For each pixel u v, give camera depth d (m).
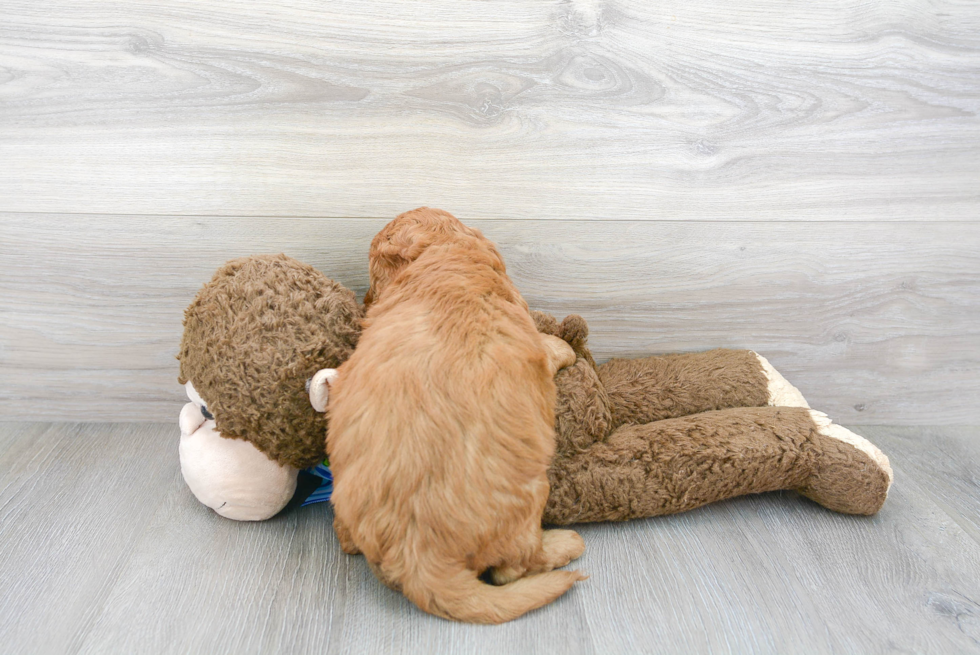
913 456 1.36
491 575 0.97
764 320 1.37
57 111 1.15
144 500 1.14
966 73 1.23
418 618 0.90
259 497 1.06
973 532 1.12
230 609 0.91
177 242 1.24
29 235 1.22
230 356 0.98
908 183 1.29
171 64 1.14
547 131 1.21
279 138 1.18
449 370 0.86
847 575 1.01
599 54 1.18
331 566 1.00
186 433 1.08
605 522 1.12
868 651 0.87
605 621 0.90
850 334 1.39
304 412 1.00
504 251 1.28
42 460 1.24
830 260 1.33
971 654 0.87
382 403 0.86
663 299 1.34
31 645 0.84
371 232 1.25
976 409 1.43
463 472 0.85
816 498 1.15
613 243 1.29
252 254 1.24
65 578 0.95
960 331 1.40
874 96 1.23
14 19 1.10
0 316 1.28
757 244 1.31
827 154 1.26
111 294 1.28
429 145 1.20
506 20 1.15
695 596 0.95
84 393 1.35
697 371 1.29
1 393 1.34
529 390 0.91
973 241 1.33
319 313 1.02
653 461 1.09
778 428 1.13
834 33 1.19
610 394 1.26
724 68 1.20
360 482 0.86
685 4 1.16
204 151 1.19
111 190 1.20
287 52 1.14
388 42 1.14
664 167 1.25
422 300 0.93
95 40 1.12
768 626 0.90
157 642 0.85
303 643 0.86
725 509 1.16
